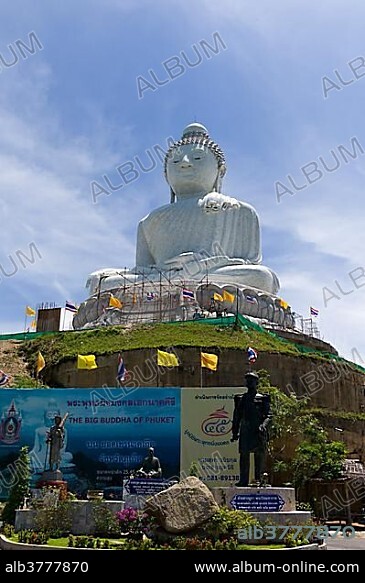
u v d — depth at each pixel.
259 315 47.62
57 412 32.06
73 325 51.59
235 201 54.75
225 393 31.72
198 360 39.03
